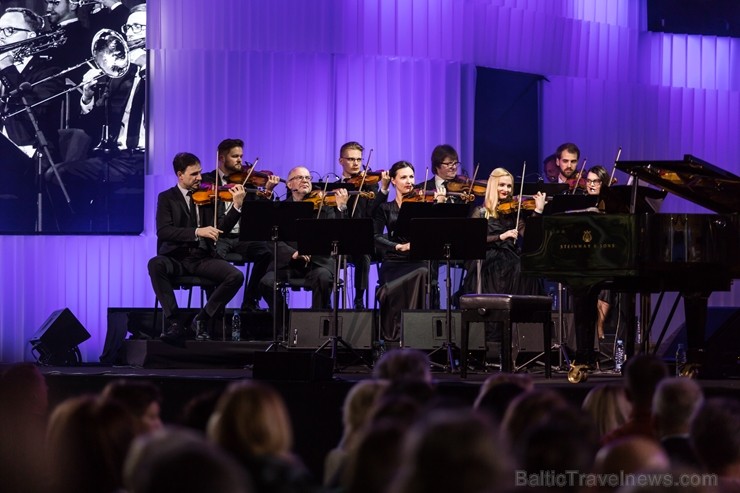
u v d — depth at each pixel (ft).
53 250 49.60
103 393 17.11
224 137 50.11
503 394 18.03
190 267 41.60
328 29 50.72
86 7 50.03
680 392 16.56
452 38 52.49
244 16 50.21
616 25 56.70
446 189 46.34
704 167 31.45
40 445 21.17
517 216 43.52
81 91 50.11
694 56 58.23
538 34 54.60
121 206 50.29
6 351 49.08
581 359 33.24
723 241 31.48
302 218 37.65
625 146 56.85
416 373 19.89
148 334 43.80
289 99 50.65
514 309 36.19
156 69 49.85
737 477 13.53
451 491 7.43
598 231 32.27
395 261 43.42
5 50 49.78
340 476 14.03
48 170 49.98
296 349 40.34
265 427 12.31
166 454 7.37
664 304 55.16
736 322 37.42
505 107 54.75
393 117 51.78
